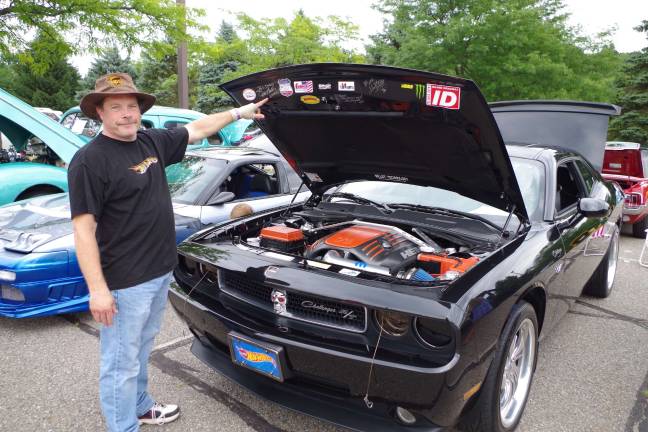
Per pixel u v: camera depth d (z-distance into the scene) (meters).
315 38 16.50
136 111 2.05
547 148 3.56
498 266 2.30
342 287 2.12
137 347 2.22
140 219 2.08
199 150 5.52
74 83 33.25
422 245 2.77
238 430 2.57
